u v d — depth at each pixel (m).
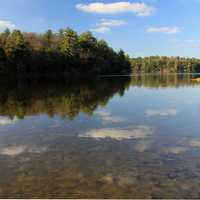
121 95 31.08
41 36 92.19
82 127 14.56
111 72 117.56
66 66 85.62
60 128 14.28
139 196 6.89
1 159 9.54
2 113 18.23
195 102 24.94
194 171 8.45
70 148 10.84
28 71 75.31
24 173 8.30
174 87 45.59
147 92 35.69
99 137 12.59
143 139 12.24
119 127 14.66
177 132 13.55
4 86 41.25
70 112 19.03
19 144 11.36
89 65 94.62
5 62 67.69
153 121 16.30
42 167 8.79
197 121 16.20
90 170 8.55
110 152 10.34
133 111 19.89
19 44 70.56
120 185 7.50
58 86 42.28
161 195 6.95
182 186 7.43
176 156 9.87
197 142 11.74
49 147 10.97
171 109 20.81
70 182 7.68
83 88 39.31
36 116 17.41
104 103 23.83
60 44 87.38
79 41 91.75
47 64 78.69
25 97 26.77
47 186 7.43
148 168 8.71
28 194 6.98
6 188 7.31
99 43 109.12
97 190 7.20
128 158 9.65
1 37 73.62
